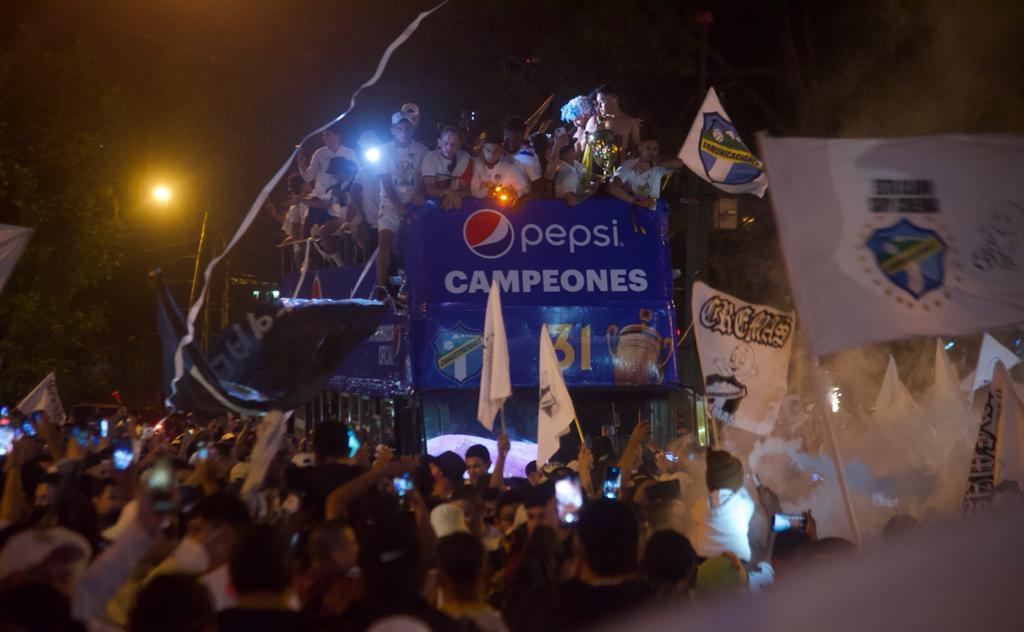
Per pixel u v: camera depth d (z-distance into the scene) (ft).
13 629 23.73
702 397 84.94
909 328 37.01
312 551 29.12
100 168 140.15
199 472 41.37
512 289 79.10
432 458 53.52
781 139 37.58
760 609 32.91
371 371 88.12
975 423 61.82
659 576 30.89
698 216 118.42
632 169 82.58
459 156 81.87
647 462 68.80
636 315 80.02
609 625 29.14
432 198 80.38
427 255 78.95
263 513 39.19
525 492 44.62
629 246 81.00
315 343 46.52
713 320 51.16
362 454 50.78
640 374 79.61
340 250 100.17
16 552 24.76
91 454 54.65
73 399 161.99
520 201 80.53
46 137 134.62
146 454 62.69
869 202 37.55
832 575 33.32
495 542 44.04
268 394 45.73
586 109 89.66
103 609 29.19
